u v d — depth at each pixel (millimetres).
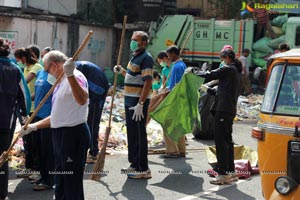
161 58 10922
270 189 5316
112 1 24984
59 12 24422
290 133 5129
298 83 5496
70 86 5395
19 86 6758
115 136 10438
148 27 23500
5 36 18328
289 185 4887
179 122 8609
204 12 28219
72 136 5617
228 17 26000
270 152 5301
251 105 17469
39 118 7191
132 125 7992
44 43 20047
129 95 7953
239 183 7988
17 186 7523
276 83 5629
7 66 6543
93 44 23047
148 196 7191
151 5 23609
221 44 21516
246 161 8492
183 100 8484
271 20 22219
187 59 22047
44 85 7145
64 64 5238
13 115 6727
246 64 19422
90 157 8969
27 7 23250
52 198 6957
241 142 11656
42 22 19859
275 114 5410
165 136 9719
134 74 7875
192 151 10438
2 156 6008
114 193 7289
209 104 11477
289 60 5637
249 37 21078
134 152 8102
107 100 14750
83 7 25516
